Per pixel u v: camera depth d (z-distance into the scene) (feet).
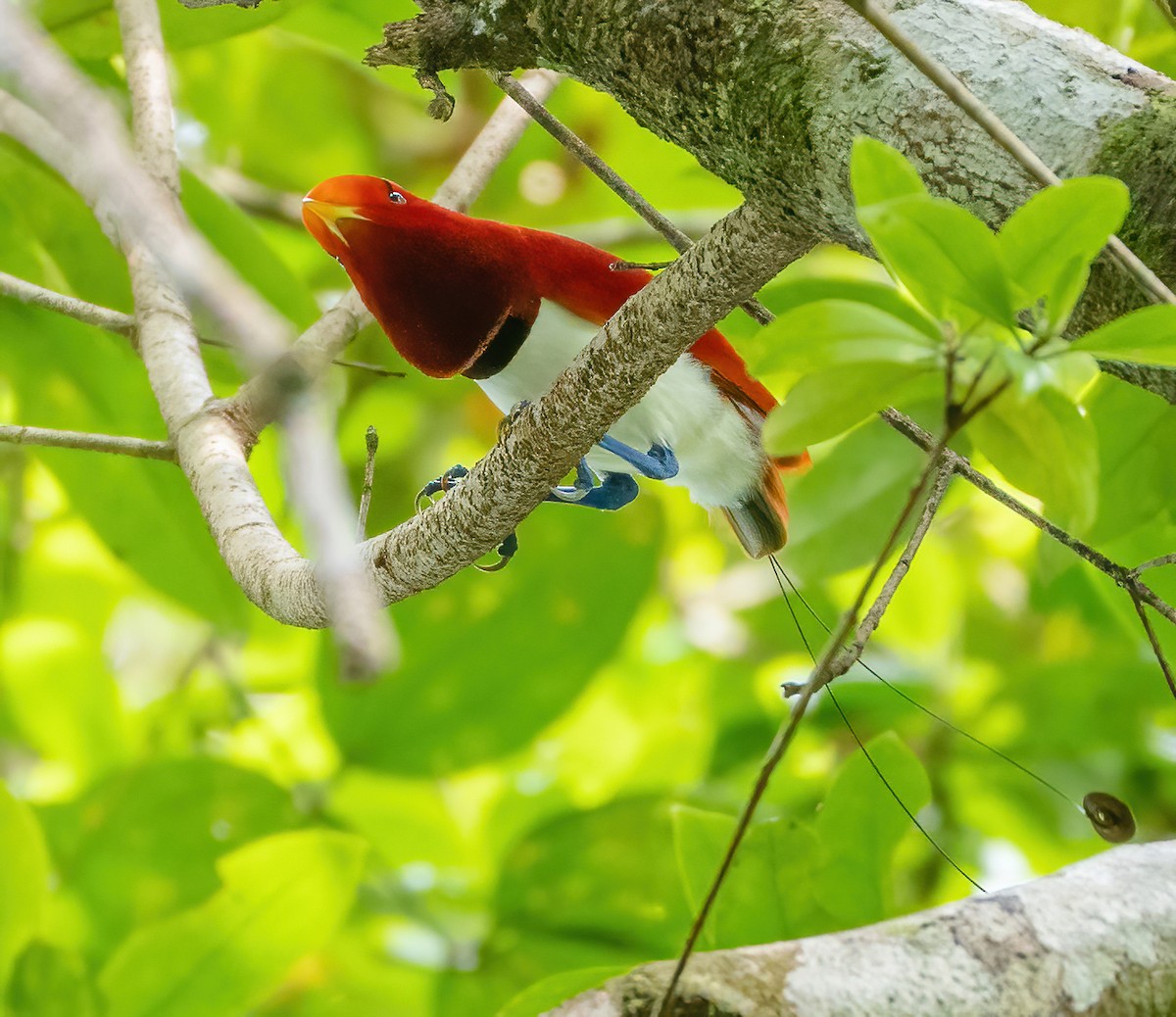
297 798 30.99
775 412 10.48
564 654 31.30
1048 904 14.82
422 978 29.91
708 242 14.44
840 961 14.03
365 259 20.18
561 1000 17.89
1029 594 36.76
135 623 40.55
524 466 15.58
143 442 20.52
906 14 14.08
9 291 22.50
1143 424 22.13
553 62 15.79
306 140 41.11
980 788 33.71
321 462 5.88
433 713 30.96
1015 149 11.28
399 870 31.99
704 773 35.94
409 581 16.94
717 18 14.49
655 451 22.84
